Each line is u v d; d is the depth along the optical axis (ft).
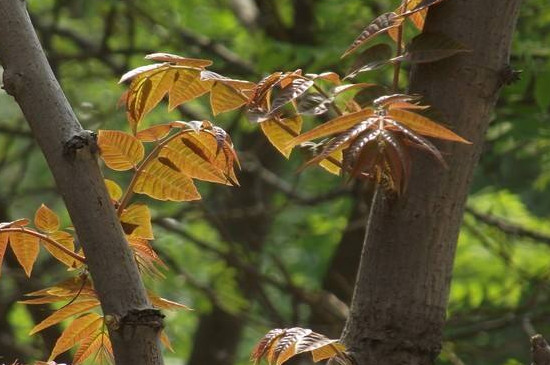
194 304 54.60
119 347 9.26
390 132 10.68
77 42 55.26
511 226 48.06
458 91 12.18
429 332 12.12
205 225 57.57
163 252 49.47
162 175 11.54
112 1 46.78
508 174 44.86
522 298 47.50
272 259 49.49
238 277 52.29
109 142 11.11
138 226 11.50
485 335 46.88
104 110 48.96
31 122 9.65
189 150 11.50
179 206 52.13
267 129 12.60
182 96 12.10
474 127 12.24
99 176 9.53
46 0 56.03
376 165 10.62
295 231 55.77
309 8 45.73
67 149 9.46
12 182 56.59
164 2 53.62
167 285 50.24
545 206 52.11
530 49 33.86
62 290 11.58
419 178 12.16
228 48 53.47
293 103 12.43
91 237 9.37
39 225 11.55
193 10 53.57
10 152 60.23
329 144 10.61
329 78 12.24
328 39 41.93
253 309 52.21
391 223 12.18
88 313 11.95
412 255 12.11
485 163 43.62
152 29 52.37
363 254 12.37
